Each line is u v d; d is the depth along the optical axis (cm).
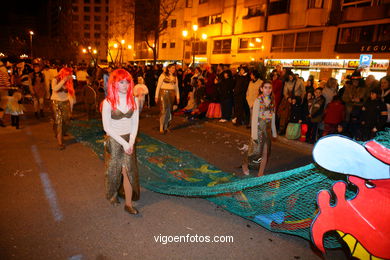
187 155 652
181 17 3506
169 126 957
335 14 1925
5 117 1019
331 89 818
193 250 308
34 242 307
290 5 2203
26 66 1065
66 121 657
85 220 355
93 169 532
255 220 364
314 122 789
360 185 235
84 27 8725
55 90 636
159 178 511
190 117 1176
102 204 398
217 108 1155
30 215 361
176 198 433
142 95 586
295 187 333
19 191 427
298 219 337
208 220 372
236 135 899
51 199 406
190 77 1335
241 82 1002
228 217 382
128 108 361
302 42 2150
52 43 6216
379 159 227
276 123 952
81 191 436
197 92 1195
